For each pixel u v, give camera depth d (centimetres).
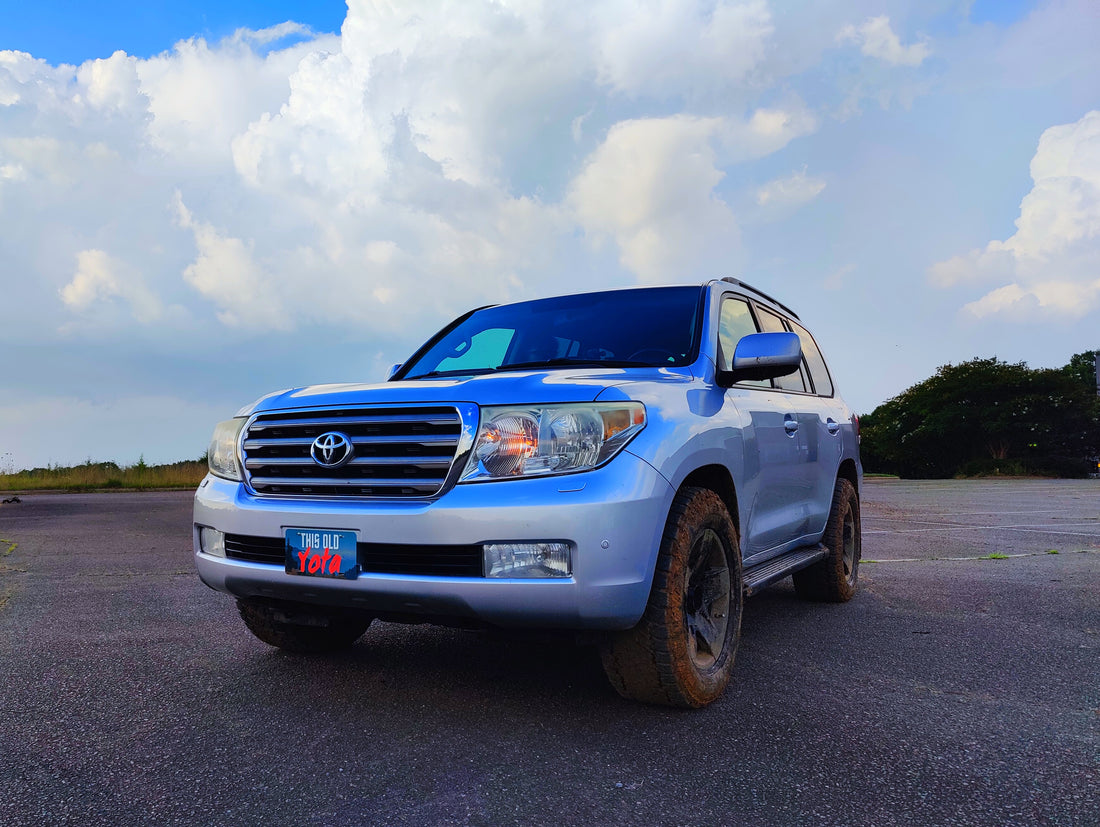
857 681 327
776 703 296
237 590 310
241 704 291
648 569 258
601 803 208
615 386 272
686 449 281
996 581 592
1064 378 4697
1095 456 4556
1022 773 231
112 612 462
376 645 382
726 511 309
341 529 272
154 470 2330
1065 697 306
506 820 198
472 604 253
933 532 995
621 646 272
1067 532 987
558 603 246
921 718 280
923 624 442
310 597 286
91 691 309
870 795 215
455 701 295
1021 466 4431
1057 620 453
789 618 459
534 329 409
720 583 311
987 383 4756
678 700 280
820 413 480
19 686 315
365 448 277
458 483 259
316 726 268
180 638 397
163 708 288
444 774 227
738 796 213
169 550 766
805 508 442
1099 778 228
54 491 2056
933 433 4869
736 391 360
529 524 247
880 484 2891
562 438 256
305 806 206
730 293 420
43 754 243
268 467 302
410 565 262
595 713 282
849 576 516
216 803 208
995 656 370
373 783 221
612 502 249
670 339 362
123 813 203
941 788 220
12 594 522
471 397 269
